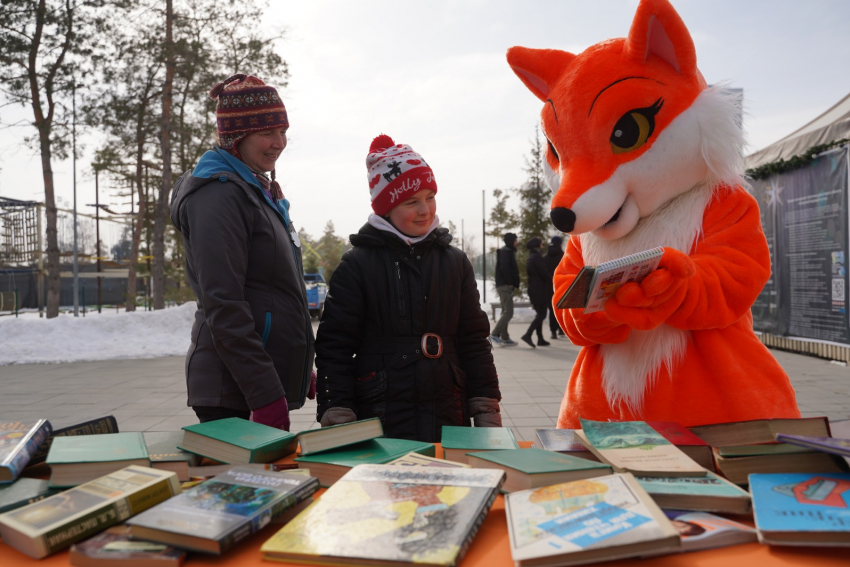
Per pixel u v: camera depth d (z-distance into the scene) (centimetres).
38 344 1070
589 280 143
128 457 121
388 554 83
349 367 222
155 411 571
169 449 140
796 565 84
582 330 186
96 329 1196
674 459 117
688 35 173
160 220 1648
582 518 90
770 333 902
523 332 1271
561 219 174
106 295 3106
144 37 1578
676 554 88
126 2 1530
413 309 222
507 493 114
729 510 102
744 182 188
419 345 221
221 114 215
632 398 185
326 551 85
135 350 1047
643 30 174
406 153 229
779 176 870
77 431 148
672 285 156
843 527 84
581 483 103
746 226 178
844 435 128
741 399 174
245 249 201
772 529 86
